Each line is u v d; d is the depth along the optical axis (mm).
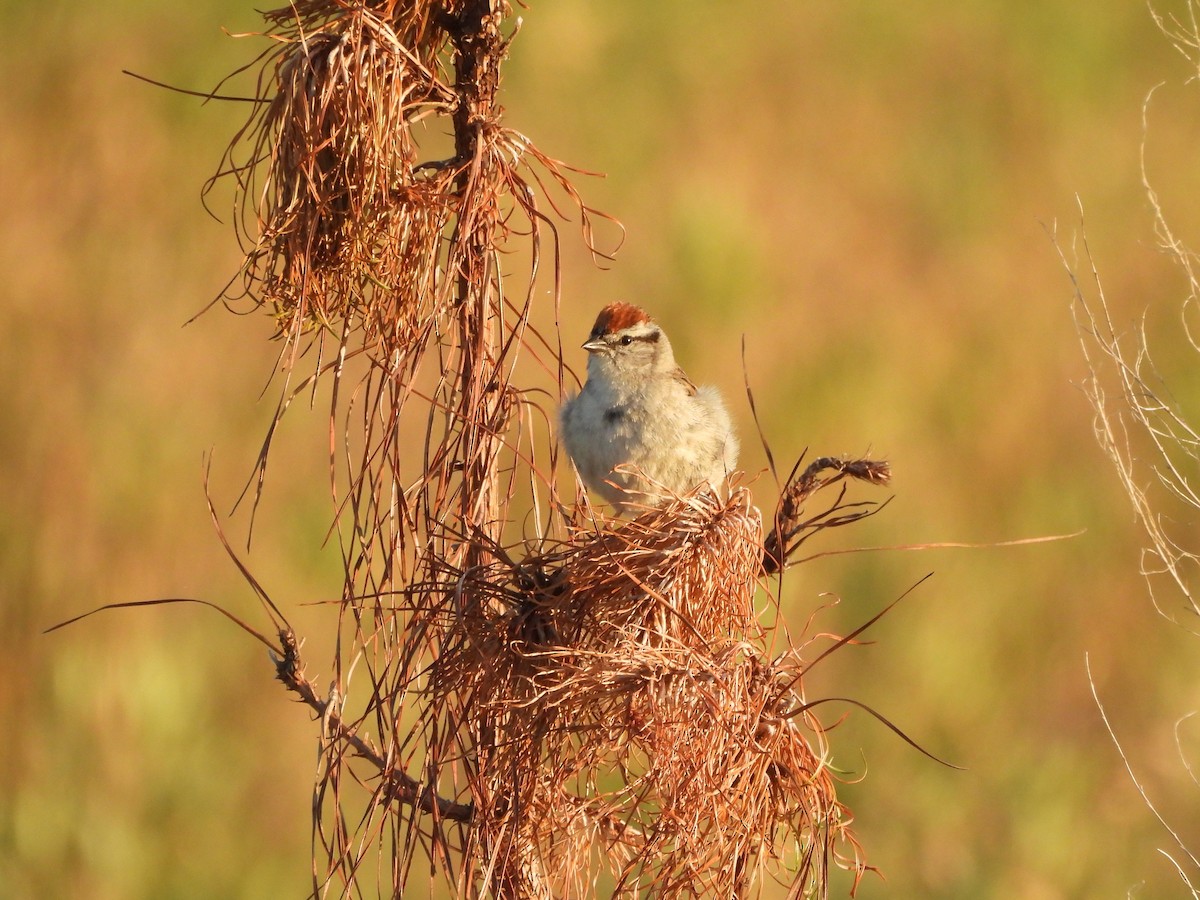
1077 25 23891
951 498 15000
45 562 12242
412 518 6262
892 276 18250
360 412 12562
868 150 20750
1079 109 22203
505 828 5898
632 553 5977
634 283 16500
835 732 12281
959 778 12055
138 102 16656
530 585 5980
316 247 6215
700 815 5766
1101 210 19766
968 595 13805
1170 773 12055
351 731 5918
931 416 16125
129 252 14984
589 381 9234
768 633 6238
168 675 11602
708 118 20656
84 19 17484
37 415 13297
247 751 11508
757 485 14328
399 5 6215
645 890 6145
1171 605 13680
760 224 18547
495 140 6117
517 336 6191
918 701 12625
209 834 10984
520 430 6285
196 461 13234
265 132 6301
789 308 17250
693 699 5793
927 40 23625
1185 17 24406
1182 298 17484
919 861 11430
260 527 12898
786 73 22297
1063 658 13312
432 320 6133
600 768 6207
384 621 6039
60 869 10711
